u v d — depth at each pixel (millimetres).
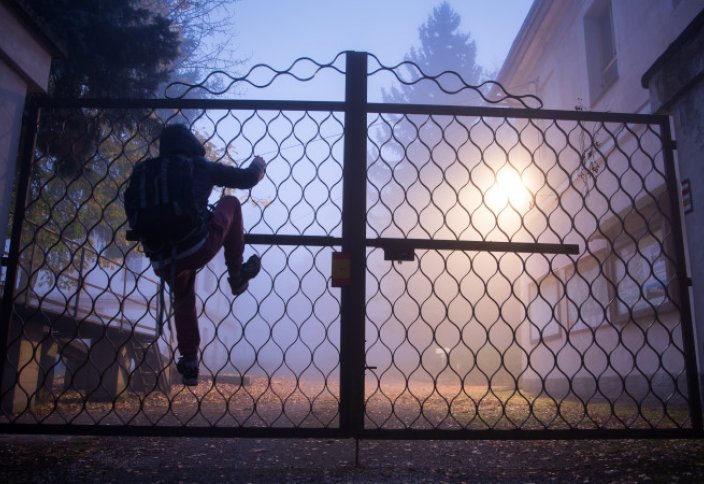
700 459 3486
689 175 4125
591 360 9984
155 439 4453
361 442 4363
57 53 4266
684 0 7602
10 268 3670
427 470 3361
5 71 3787
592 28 11078
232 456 3799
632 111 9008
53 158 8484
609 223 9352
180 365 3193
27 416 6887
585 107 11016
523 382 13625
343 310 3607
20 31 3869
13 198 9047
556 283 11750
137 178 2928
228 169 3186
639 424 5625
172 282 2787
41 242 10133
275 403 9398
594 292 10008
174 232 2812
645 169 8242
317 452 3961
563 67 12258
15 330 7172
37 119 3881
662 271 7758
